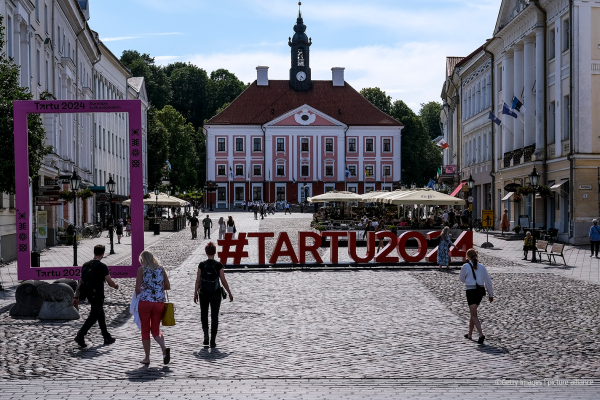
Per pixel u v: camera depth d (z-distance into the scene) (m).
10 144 19.95
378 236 27.30
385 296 18.59
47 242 38.56
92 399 8.73
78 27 49.47
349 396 8.86
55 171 39.66
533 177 31.23
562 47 38.72
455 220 51.22
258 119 108.25
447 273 24.84
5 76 20.64
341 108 110.75
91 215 56.25
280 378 9.88
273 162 107.12
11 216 30.86
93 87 58.28
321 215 58.44
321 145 107.75
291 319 14.92
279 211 100.81
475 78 58.59
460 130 65.12
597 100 36.62
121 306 16.80
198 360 11.09
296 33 112.00
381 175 108.88
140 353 11.66
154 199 58.12
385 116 110.00
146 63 128.50
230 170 106.88
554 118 40.28
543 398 8.77
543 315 15.24
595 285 20.59
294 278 23.34
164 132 92.38
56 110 17.48
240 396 8.86
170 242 44.75
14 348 12.02
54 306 14.99
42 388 9.30
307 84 111.94
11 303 17.45
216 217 78.38
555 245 27.55
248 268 26.33
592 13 36.56
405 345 12.18
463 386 9.41
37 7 36.75
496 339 12.66
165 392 9.08
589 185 36.66
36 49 36.22
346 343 12.37
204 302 12.26
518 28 45.09
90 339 12.86
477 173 58.00
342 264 26.69
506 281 21.66
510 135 48.28
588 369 10.39
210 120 106.62
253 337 12.96
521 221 40.50
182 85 137.38
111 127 66.75
